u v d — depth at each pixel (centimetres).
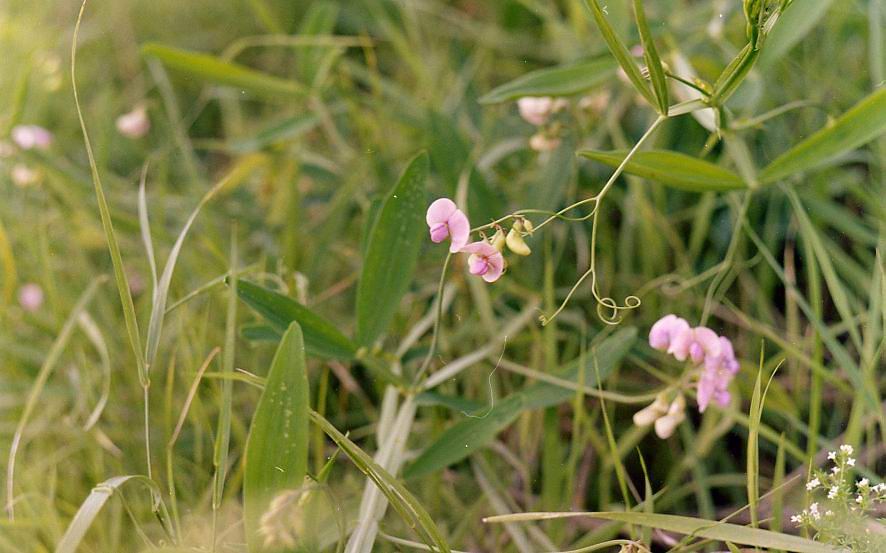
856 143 63
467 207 72
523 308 73
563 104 72
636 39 73
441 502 67
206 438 68
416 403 64
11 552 61
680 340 60
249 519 56
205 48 96
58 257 78
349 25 92
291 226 75
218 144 83
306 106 84
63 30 91
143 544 64
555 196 73
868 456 64
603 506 66
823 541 56
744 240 74
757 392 56
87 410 69
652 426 69
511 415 62
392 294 63
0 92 84
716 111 62
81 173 80
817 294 64
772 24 57
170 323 73
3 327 72
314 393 71
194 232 77
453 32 91
